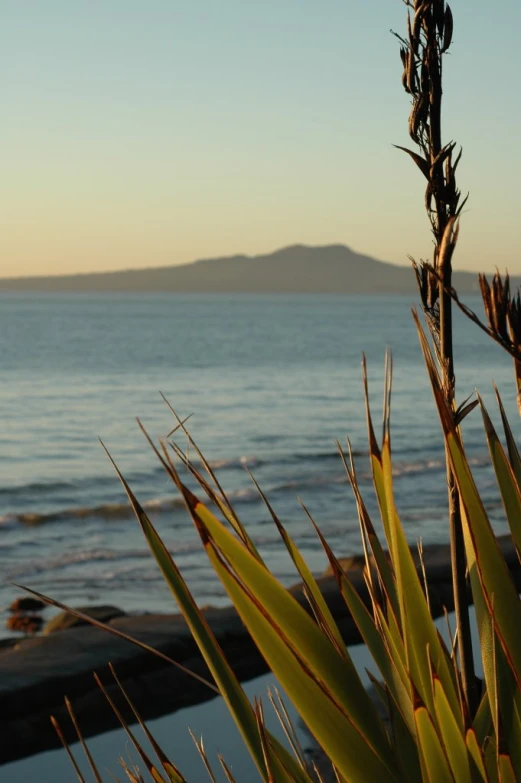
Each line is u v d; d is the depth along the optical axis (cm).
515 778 98
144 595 1303
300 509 2002
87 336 11331
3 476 2608
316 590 123
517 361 86
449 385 108
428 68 109
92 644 723
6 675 649
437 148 108
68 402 4578
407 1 111
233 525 118
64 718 635
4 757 582
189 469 117
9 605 1259
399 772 103
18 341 9881
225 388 5391
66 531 1805
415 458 2912
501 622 102
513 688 105
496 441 111
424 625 112
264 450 3109
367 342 11188
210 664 110
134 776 127
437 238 107
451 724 102
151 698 684
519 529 109
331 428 3750
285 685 100
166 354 8344
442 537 1673
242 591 100
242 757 558
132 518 1920
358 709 103
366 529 127
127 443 3250
